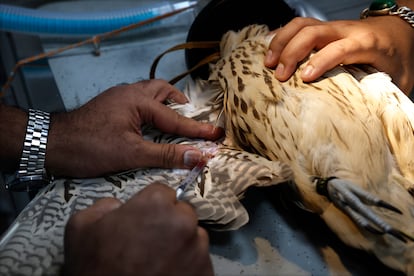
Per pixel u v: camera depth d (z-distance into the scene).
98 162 1.13
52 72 1.73
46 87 1.67
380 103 1.14
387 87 1.17
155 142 1.23
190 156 1.10
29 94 1.64
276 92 1.13
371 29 1.31
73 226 0.84
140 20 1.88
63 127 1.19
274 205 1.18
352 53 1.21
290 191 1.09
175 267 0.76
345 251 1.06
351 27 1.28
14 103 1.90
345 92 1.13
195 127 1.21
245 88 1.15
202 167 1.10
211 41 1.48
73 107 1.58
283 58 1.17
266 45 1.28
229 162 1.10
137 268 0.74
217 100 1.29
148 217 0.78
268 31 1.38
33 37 1.94
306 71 1.15
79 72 1.73
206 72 1.49
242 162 1.09
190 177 1.07
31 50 1.89
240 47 1.30
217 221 1.01
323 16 1.69
